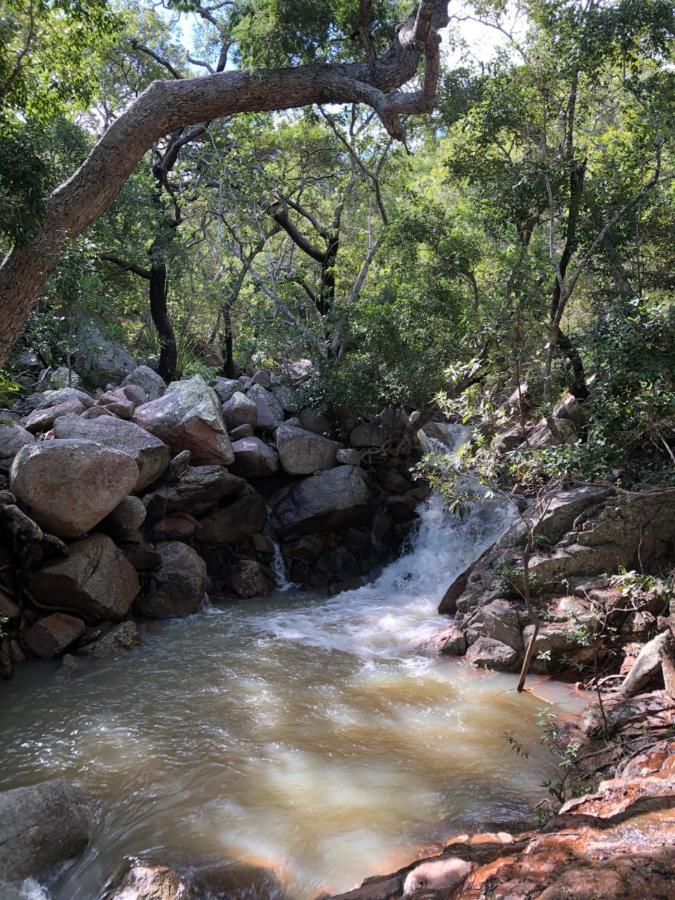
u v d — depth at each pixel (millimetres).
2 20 7266
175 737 6125
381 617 9781
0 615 7594
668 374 6738
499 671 7609
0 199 6648
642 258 12383
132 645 8469
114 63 16422
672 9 9227
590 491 8648
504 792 5102
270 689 7203
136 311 20047
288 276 16266
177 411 11031
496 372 9648
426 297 12062
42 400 11703
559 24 9734
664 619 7039
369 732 6184
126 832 4723
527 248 9953
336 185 17141
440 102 14039
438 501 12023
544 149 10484
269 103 8766
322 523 11805
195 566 10055
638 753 4961
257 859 4383
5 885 4117
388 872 4156
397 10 12586
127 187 14688
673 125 10023
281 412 13484
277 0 9070
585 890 2146
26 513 8398
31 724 6426
